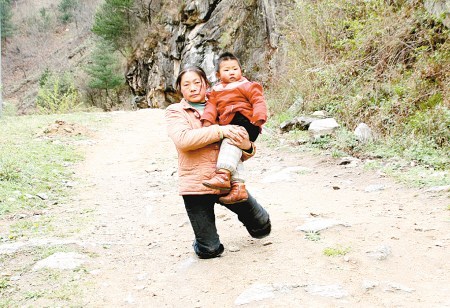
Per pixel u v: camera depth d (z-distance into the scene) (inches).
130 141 510.0
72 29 2792.8
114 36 1558.8
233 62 156.5
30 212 253.1
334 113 403.5
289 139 390.6
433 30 372.5
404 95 353.4
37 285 155.5
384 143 327.6
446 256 155.6
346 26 468.8
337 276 144.7
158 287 151.5
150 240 200.5
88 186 320.8
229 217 217.2
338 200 232.1
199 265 163.2
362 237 173.8
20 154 388.8
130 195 289.9
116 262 175.3
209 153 153.7
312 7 487.2
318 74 432.5
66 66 2349.9
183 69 161.0
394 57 390.0
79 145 474.3
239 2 947.3
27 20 2967.5
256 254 166.2
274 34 698.2
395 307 126.2
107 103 1648.6
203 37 1079.0
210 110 155.6
